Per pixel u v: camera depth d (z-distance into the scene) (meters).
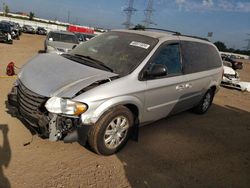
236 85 11.48
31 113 3.21
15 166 3.03
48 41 11.34
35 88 3.21
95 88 3.18
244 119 6.70
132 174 3.30
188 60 4.78
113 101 3.28
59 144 3.67
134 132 3.94
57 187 2.81
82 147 3.70
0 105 4.68
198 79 5.08
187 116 6.01
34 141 3.62
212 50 5.89
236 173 3.81
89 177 3.08
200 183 3.38
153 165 3.60
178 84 4.42
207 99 6.14
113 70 3.67
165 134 4.75
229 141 4.98
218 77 6.09
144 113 3.92
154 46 4.02
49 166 3.15
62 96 3.01
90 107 3.09
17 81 3.70
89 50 4.33
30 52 14.17
